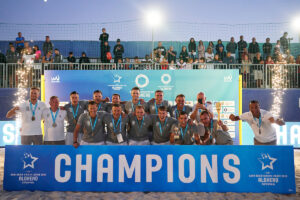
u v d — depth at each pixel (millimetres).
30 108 6492
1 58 10844
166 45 13367
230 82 8938
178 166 4938
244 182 4875
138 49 13570
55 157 5020
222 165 4910
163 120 6043
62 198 4574
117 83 8969
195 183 4906
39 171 5008
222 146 4930
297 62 11328
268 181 4867
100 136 5996
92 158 4992
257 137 6020
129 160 4969
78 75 9016
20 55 11688
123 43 13547
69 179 4977
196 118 7059
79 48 13531
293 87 10531
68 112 6844
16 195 4715
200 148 4941
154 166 4949
